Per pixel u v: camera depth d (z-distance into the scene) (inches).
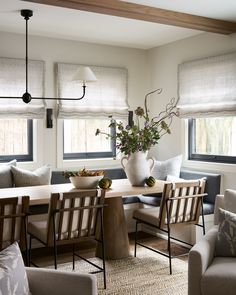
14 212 107.9
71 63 194.1
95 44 201.6
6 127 183.6
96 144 208.1
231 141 176.1
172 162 188.7
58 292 74.9
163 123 149.9
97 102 199.6
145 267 144.5
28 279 76.4
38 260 153.8
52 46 189.2
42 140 186.9
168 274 137.4
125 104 209.0
